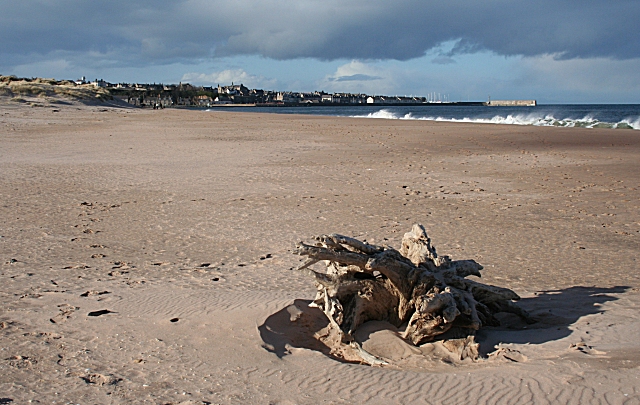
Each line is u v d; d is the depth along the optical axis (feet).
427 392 16.20
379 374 17.51
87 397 15.78
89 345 19.43
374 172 65.41
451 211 44.75
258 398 15.90
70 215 42.91
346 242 21.50
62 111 189.16
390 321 22.11
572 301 24.29
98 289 25.67
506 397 15.61
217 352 18.90
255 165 70.90
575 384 15.97
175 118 179.63
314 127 140.77
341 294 21.12
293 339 20.83
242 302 23.50
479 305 21.76
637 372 16.44
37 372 17.33
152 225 39.88
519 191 54.03
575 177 62.18
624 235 37.24
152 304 23.45
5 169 65.98
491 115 297.74
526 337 20.49
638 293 25.04
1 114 160.56
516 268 29.99
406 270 21.39
